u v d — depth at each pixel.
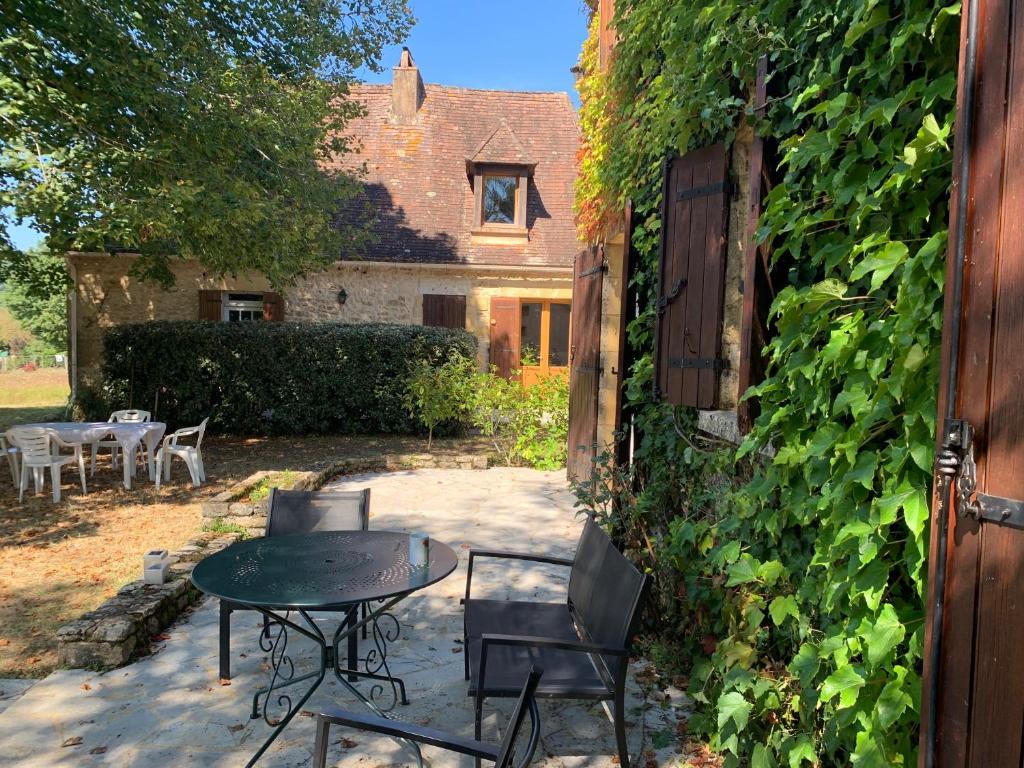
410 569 2.89
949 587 1.24
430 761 2.64
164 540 5.61
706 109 2.89
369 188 14.12
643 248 4.38
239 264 8.63
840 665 1.71
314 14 9.45
